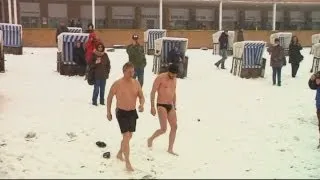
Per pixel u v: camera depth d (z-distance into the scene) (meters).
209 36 36.00
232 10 40.97
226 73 20.58
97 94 12.52
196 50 33.28
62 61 17.69
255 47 19.52
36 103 12.52
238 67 19.94
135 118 8.32
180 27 39.72
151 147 9.46
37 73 17.97
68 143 9.37
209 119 12.07
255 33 36.97
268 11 41.69
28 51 27.86
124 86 8.23
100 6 38.00
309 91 16.81
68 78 17.05
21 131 9.88
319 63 21.44
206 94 15.41
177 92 15.47
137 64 13.93
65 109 11.98
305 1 38.44
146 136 10.18
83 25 37.75
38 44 32.97
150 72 19.38
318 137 10.97
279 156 9.44
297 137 10.84
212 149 9.66
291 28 41.41
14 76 16.92
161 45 18.42
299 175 8.22
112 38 34.50
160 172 8.16
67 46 17.64
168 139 10.10
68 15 37.28
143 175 7.95
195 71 20.81
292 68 20.09
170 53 18.34
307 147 10.16
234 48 20.22
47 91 14.26
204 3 38.81
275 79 18.03
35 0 36.16
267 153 9.59
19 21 35.97
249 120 12.18
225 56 21.83
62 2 37.00
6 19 35.78
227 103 14.16
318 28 42.25
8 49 25.12
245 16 41.28
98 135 9.98
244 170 8.39
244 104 14.14
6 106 12.03
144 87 15.76
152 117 11.71
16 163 8.16
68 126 10.44
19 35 25.16
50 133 9.88
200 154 9.29
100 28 37.03
